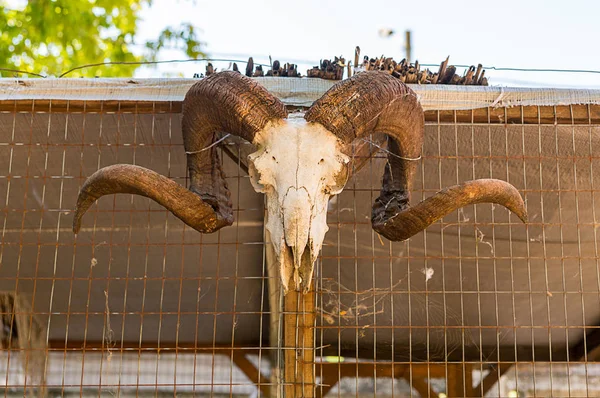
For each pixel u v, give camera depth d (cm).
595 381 799
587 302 655
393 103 359
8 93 454
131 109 455
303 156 329
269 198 334
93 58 1359
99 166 469
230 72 362
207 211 362
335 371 758
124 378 779
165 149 486
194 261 594
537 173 511
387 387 805
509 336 722
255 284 624
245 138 351
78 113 459
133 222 554
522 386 809
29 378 679
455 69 479
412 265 596
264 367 771
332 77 464
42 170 511
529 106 462
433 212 353
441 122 463
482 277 620
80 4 1355
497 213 535
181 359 786
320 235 323
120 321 718
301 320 434
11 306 660
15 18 1329
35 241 584
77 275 627
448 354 752
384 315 662
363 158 440
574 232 563
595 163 500
